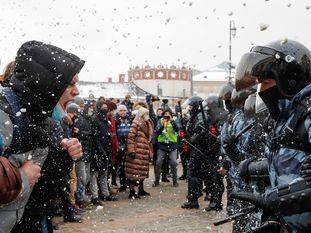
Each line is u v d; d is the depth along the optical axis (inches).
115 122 353.4
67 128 170.2
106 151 312.0
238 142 141.9
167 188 378.3
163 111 382.3
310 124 68.1
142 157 327.3
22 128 76.0
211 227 237.6
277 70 75.0
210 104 276.5
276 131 75.0
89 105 354.6
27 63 78.2
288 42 76.7
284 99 74.9
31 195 83.4
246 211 87.4
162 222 252.1
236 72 85.7
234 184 145.4
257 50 80.2
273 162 74.5
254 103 128.3
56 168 85.1
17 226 83.0
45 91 78.4
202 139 277.9
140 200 321.4
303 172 65.5
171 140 382.0
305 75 75.9
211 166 278.2
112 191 356.2
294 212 65.2
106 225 244.7
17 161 74.7
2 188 64.6
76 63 80.1
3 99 76.8
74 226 240.8
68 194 244.7
